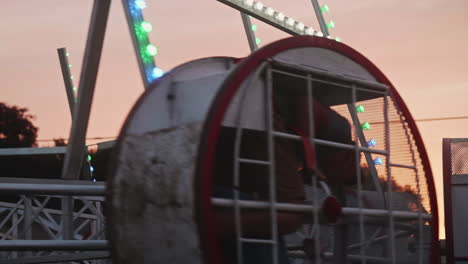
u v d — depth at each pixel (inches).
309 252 208.5
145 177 192.5
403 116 228.5
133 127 202.4
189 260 178.7
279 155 201.5
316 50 208.1
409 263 225.1
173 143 189.6
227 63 220.1
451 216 375.2
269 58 190.4
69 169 281.7
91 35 281.3
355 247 212.8
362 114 227.6
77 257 314.5
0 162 954.1
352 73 218.8
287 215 190.5
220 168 200.2
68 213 290.4
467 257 373.7
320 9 513.3
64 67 411.2
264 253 196.2
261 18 417.7
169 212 184.7
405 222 225.0
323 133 212.5
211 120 175.9
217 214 176.1
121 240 197.3
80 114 281.7
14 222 413.4
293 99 208.5
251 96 187.5
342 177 213.8
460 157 385.1
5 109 1542.8
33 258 301.9
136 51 290.4
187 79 206.5
